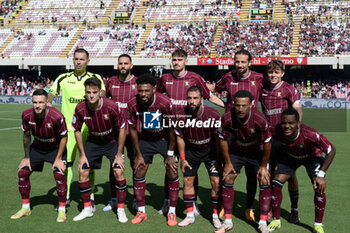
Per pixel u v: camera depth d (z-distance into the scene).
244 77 5.03
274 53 32.06
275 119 5.00
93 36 37.03
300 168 7.60
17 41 37.44
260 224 4.24
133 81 5.30
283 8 36.44
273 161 4.63
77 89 5.34
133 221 4.55
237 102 3.92
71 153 5.30
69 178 5.28
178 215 4.88
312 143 4.10
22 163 4.66
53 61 34.41
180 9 38.72
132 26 37.50
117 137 4.88
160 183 6.55
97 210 5.07
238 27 35.16
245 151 4.40
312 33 33.03
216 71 33.81
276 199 4.32
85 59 5.32
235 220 4.67
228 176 4.26
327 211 4.99
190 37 35.22
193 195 4.56
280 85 4.91
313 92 30.50
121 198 4.62
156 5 39.62
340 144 10.88
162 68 35.03
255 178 4.64
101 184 6.48
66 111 5.39
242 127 4.14
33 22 39.78
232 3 38.03
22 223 4.50
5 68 37.19
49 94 5.33
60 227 4.39
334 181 6.62
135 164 4.66
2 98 29.97
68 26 38.81
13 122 16.81
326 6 35.12
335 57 29.39
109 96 5.57
